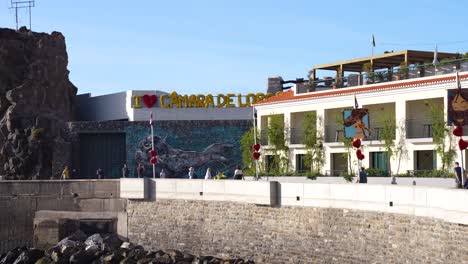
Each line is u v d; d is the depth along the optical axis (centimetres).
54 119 8012
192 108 8225
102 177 7319
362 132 5691
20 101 8000
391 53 6103
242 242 4566
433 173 5178
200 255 4881
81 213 5684
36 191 5806
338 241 3894
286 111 6562
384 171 5544
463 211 2981
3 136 7956
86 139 7925
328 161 6128
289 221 4234
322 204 4016
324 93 6200
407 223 3425
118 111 8506
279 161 6506
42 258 4806
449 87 5172
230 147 7831
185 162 7781
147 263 4497
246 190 4544
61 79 8331
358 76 6034
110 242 5328
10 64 8225
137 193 5362
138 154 7762
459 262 3027
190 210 4991
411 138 5488
